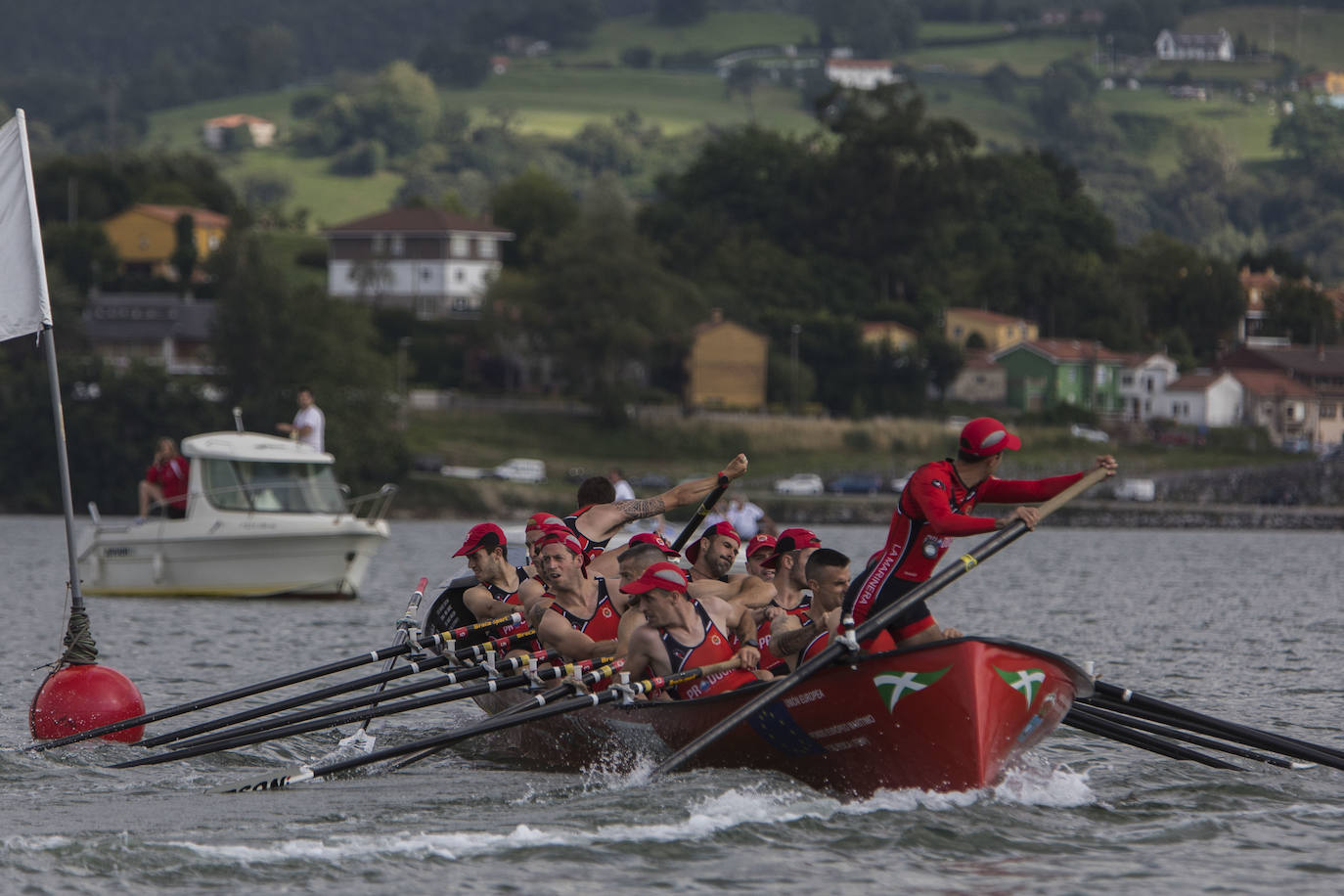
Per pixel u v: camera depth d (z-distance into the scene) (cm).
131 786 4041
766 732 3712
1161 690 5869
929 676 3425
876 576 3544
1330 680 6166
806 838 3369
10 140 4841
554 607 4091
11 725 4984
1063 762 4266
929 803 3591
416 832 3466
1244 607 10206
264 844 3356
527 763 4419
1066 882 3105
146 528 9856
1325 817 3641
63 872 3138
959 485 3488
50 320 4819
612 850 3291
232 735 4269
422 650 4538
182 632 7681
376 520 10106
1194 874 3166
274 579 9756
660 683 3753
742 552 5334
